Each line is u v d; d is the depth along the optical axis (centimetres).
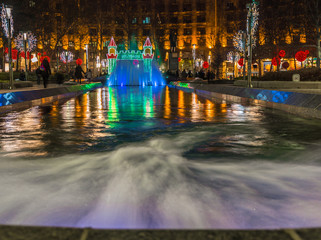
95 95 2308
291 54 5897
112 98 1972
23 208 276
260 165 432
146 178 354
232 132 726
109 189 320
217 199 297
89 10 8462
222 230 160
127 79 5469
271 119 959
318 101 1028
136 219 250
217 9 9319
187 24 9475
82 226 241
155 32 8681
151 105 1460
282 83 2266
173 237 151
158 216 256
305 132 730
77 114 1106
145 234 155
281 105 1265
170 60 6719
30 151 531
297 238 147
